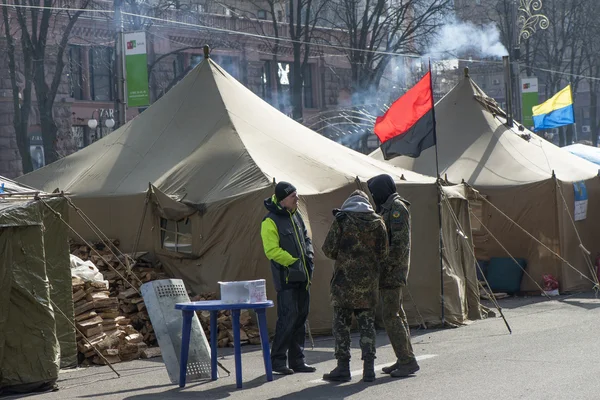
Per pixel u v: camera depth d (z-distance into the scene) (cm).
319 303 1535
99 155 1812
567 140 6725
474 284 1752
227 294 1054
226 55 5500
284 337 1119
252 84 5619
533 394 900
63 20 4603
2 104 4491
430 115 1667
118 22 2488
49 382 1089
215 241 1543
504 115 2472
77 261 1405
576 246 2234
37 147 4609
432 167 2270
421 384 996
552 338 1330
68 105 4688
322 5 5231
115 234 1658
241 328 1481
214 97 1788
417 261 1644
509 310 1866
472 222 2180
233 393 1008
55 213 1218
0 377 1062
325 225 1569
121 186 1678
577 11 6788
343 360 1046
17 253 1084
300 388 1017
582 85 9431
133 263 1566
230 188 1555
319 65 6097
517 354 1177
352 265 1030
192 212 1555
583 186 2277
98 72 4956
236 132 1694
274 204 1122
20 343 1074
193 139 1725
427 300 1630
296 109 4969
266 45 5706
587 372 1009
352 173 1655
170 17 5119
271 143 1694
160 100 1864
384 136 1705
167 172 1658
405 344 1062
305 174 1625
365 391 977
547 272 2158
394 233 1054
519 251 2172
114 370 1189
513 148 2305
